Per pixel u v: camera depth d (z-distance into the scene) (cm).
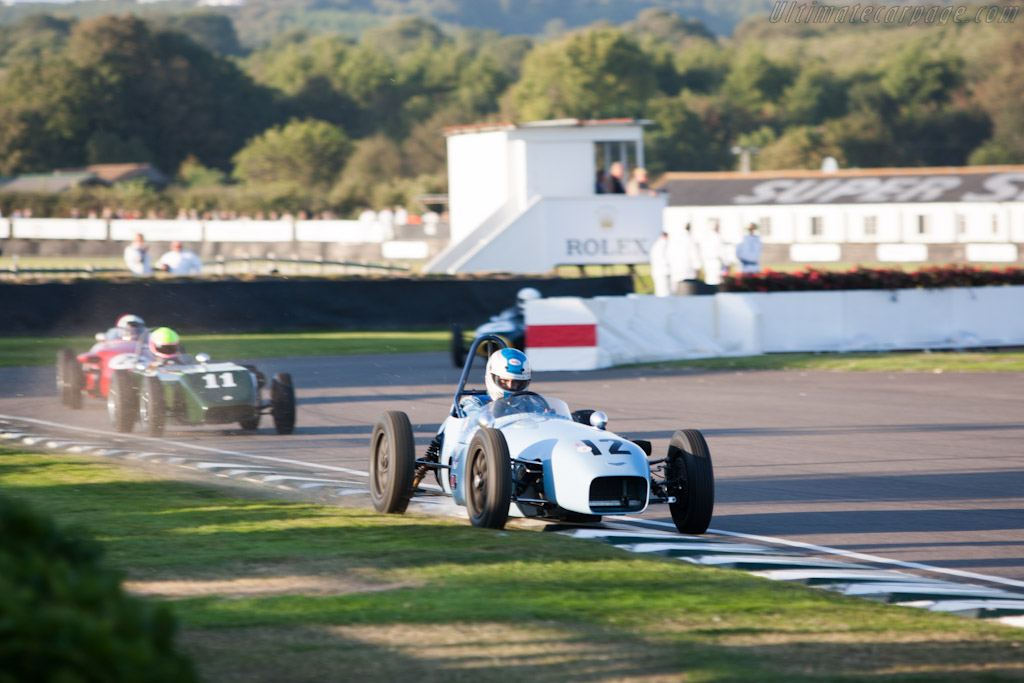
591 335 8525
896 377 7881
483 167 13988
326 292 11062
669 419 5853
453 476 3450
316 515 3353
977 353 9444
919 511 3597
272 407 5366
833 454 4762
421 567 2689
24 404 6594
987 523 3416
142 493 3694
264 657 1995
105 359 6281
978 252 19562
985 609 2388
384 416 3472
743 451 4853
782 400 6650
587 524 3375
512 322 8800
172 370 5350
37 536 1270
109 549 2839
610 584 2550
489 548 2905
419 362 8812
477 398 3628
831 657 2047
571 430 3234
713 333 9481
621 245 13550
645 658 2025
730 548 3019
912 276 9875
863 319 9744
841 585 2597
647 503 3100
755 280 9644
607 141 13862
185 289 10412
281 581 2547
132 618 1141
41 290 9950
